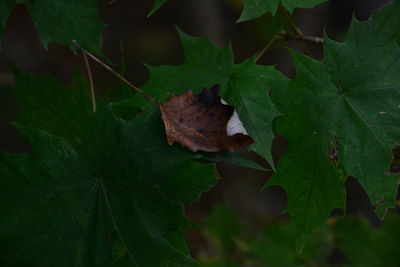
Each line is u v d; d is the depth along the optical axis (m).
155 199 0.98
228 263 1.43
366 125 1.04
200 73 1.03
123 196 0.99
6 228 0.98
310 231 1.04
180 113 1.00
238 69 1.03
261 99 1.02
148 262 0.99
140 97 1.01
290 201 1.04
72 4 1.03
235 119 1.00
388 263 1.31
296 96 1.03
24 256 0.98
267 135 1.01
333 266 1.35
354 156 1.04
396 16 1.04
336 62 1.04
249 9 1.01
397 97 1.04
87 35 1.03
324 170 1.04
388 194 1.03
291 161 1.04
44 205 0.99
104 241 0.99
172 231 0.99
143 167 0.98
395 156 1.07
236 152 1.00
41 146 0.99
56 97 1.09
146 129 0.99
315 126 1.04
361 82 1.04
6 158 0.98
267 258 1.40
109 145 0.99
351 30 1.05
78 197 0.99
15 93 1.09
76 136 1.08
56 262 0.99
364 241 1.32
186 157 0.98
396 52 1.04
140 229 0.99
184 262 0.99
